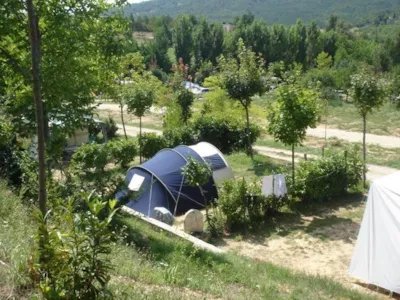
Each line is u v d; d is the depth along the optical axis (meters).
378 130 30.52
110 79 11.87
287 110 13.66
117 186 10.33
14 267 4.32
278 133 13.85
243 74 19.33
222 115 24.05
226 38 78.19
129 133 29.84
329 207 13.71
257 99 39.88
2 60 9.25
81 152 10.22
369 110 15.56
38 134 5.27
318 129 31.41
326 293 7.96
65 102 9.34
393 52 62.25
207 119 23.42
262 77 19.53
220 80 20.08
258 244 11.25
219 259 8.98
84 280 3.64
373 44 73.00
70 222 3.66
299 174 13.91
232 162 20.23
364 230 9.15
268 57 73.50
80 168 9.75
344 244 11.12
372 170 18.86
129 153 19.52
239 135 23.03
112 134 28.00
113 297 4.05
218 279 7.39
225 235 11.82
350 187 14.79
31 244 5.03
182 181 13.79
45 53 9.56
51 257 3.58
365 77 15.35
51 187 8.32
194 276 7.14
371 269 8.98
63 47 9.73
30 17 5.25
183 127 23.12
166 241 9.37
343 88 48.91
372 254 8.98
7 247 5.05
